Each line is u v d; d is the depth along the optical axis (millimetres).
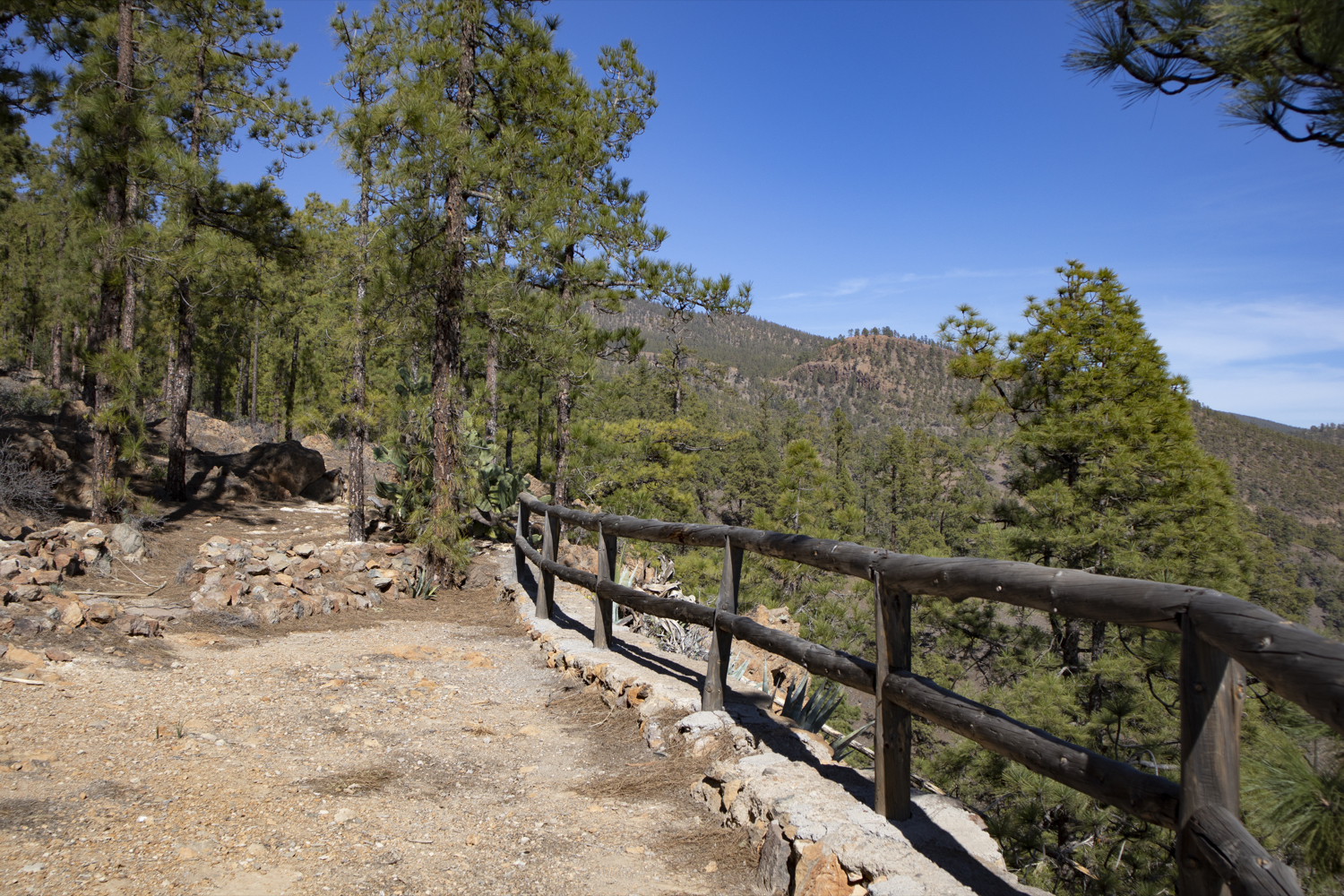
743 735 4031
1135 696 12570
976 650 20828
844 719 7543
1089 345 18141
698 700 4609
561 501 13984
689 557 19656
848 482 64250
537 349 10477
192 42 12836
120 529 9141
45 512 10039
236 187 12070
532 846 3293
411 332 10320
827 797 3252
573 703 5383
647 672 5309
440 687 5648
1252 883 1481
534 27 10164
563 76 10805
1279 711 2535
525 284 10336
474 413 12195
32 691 4410
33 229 29734
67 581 7477
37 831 2887
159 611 6715
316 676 5652
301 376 27672
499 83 10703
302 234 13070
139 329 18578
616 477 16797
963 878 2629
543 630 7027
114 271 10156
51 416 17766
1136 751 12094
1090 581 2154
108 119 9891
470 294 9477
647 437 23281
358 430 11766
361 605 8195
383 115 9070
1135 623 1972
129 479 14016
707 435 38438
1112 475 16109
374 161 9398
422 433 11094
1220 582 15547
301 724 4641
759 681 7203
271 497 15445
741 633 4113
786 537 3863
